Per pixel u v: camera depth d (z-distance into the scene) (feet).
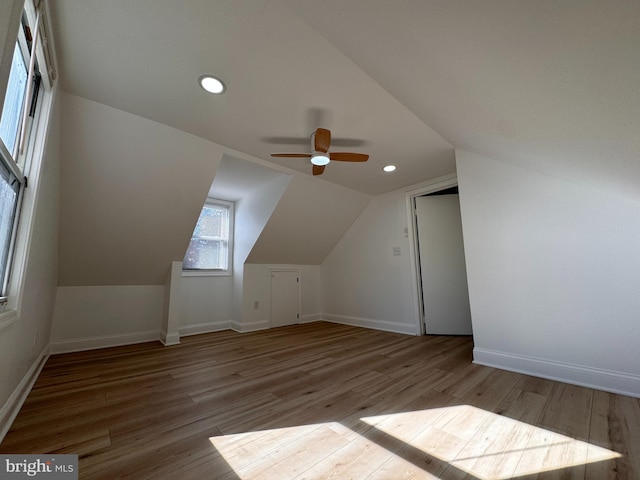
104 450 4.01
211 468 3.64
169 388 6.36
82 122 6.56
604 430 4.46
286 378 6.98
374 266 13.89
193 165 8.58
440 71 4.17
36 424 4.73
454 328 11.81
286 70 5.38
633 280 5.83
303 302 15.58
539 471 3.56
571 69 2.76
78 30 4.46
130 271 10.51
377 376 7.09
